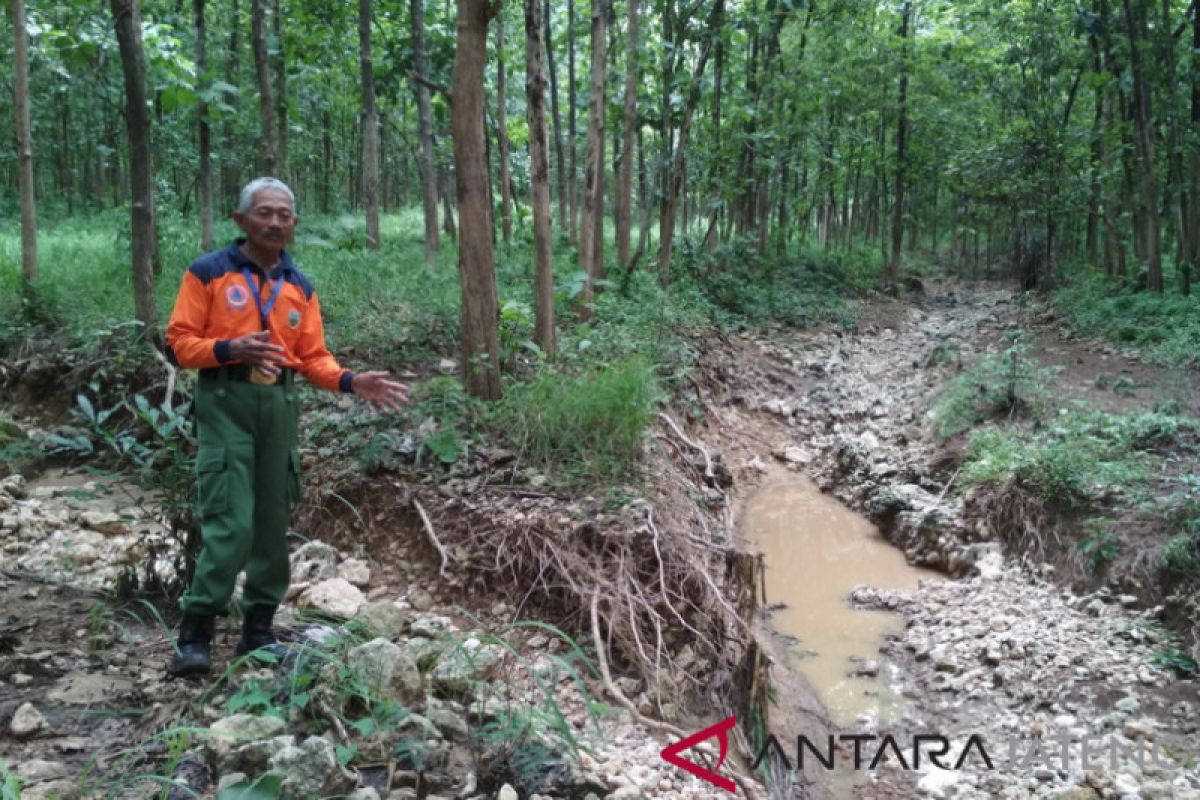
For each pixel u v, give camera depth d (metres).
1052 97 15.88
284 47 11.45
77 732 3.08
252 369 3.38
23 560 4.72
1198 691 4.56
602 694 4.07
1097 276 13.95
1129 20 11.70
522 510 4.99
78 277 8.67
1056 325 12.20
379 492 5.30
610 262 12.59
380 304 8.37
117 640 3.81
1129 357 9.83
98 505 5.57
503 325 7.07
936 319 14.62
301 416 6.09
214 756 2.87
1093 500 6.06
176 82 8.58
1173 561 5.28
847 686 4.93
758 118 13.27
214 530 3.34
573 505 5.00
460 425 5.77
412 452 5.50
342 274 9.24
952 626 5.43
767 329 12.05
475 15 5.65
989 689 4.79
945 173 17.67
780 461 8.51
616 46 12.84
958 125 18.75
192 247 10.43
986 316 14.30
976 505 6.56
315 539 5.24
